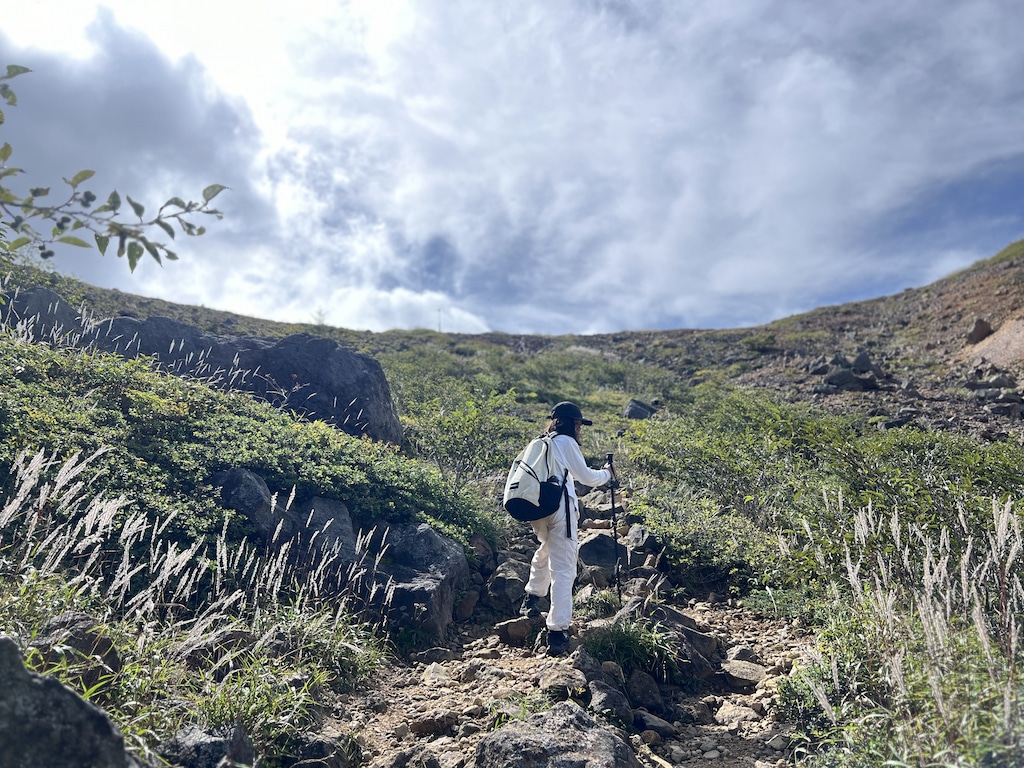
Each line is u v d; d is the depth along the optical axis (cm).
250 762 309
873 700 356
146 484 557
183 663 386
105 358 816
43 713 214
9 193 196
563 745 334
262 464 649
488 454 929
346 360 1048
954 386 1669
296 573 538
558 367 2350
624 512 812
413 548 604
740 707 439
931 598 322
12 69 215
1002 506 510
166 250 201
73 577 430
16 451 521
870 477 669
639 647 476
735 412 1357
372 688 452
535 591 557
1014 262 2911
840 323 3064
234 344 1050
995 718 266
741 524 736
